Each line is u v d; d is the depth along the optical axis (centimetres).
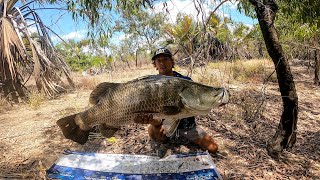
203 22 220
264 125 272
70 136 145
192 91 129
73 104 391
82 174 185
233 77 470
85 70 921
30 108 393
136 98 134
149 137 240
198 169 188
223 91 127
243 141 238
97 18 224
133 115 135
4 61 466
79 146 231
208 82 402
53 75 509
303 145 235
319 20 235
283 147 210
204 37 243
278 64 201
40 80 476
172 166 192
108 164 197
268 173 192
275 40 198
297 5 230
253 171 194
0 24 465
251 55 627
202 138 216
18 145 240
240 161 207
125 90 136
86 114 142
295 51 571
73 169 191
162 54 190
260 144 232
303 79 590
